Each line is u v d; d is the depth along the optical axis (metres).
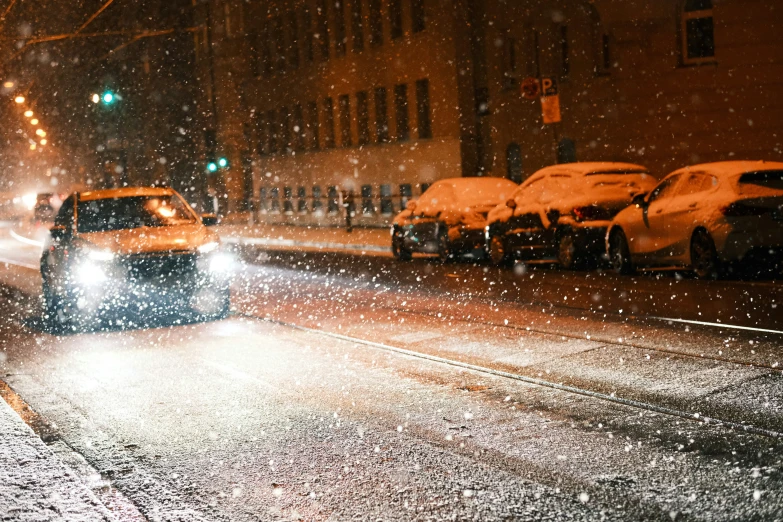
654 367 8.68
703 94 25.48
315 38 46.09
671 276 16.42
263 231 43.72
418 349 10.45
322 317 13.60
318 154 46.66
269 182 51.97
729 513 4.92
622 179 19.06
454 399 7.91
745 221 14.60
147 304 13.91
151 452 6.85
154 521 5.39
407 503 5.39
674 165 26.17
